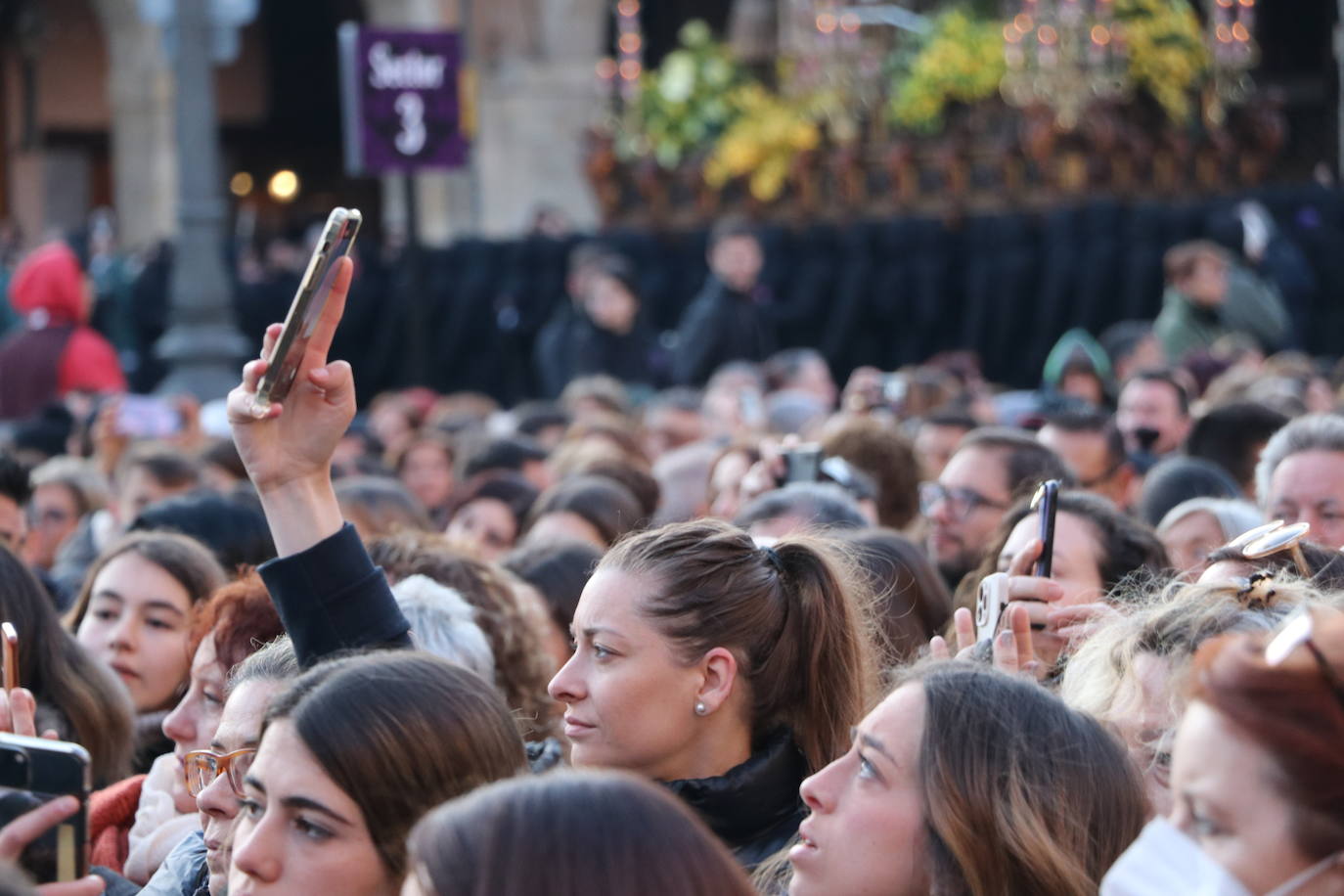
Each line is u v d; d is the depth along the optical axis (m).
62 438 25.28
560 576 11.55
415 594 8.94
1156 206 34.03
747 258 30.17
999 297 35.12
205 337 29.41
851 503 11.61
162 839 8.36
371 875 5.68
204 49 29.06
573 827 4.29
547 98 57.75
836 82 38.56
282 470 7.35
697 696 7.18
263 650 7.45
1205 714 4.55
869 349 36.41
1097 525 10.05
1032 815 5.76
